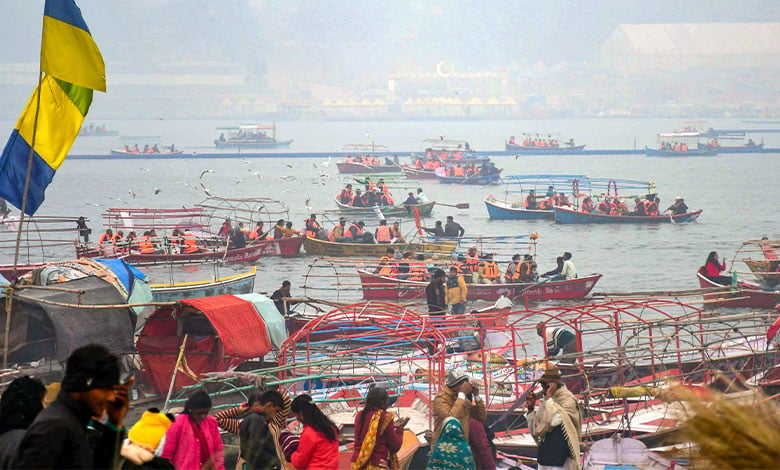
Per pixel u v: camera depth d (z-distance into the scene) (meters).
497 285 81.44
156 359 37.88
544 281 81.69
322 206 184.12
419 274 81.06
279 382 35.31
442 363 40.03
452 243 102.12
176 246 94.56
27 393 15.38
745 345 50.69
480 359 48.84
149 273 90.44
